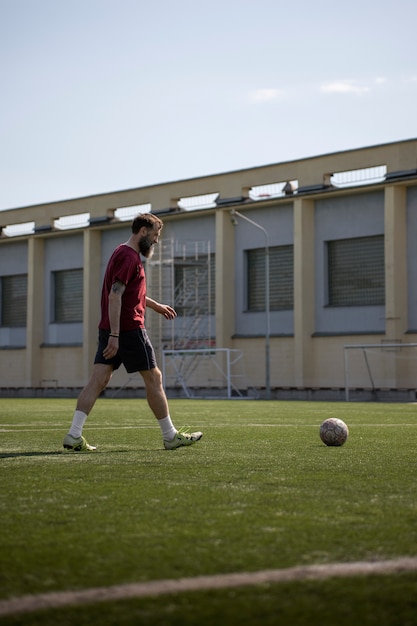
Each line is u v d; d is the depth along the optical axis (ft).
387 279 123.95
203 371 147.54
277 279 141.79
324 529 13.82
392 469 22.06
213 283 149.18
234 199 142.51
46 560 11.80
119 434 35.78
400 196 125.39
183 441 28.35
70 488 18.38
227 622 9.21
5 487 18.52
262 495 17.43
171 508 15.83
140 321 27.07
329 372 132.98
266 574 11.00
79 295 166.50
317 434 36.22
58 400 111.45
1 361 175.32
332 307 133.69
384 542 12.83
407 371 124.47
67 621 9.27
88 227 159.94
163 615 9.42
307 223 134.92
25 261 172.76
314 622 9.21
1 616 9.43
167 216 149.69
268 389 128.36
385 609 9.64
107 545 12.69
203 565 11.49
